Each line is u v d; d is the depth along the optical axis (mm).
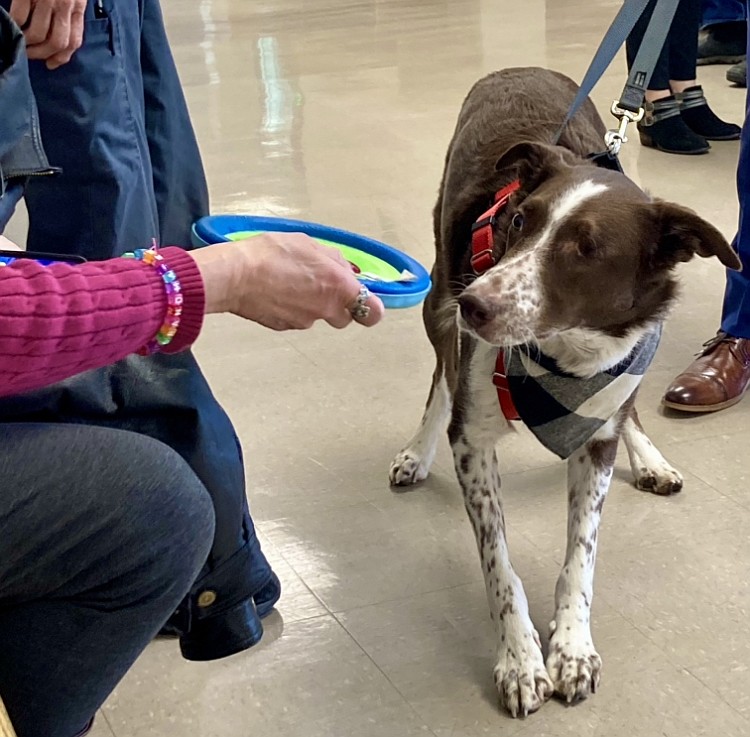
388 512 2617
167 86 2119
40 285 1093
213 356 3389
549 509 2607
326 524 2570
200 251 1234
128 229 1930
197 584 1976
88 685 1430
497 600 2115
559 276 1929
